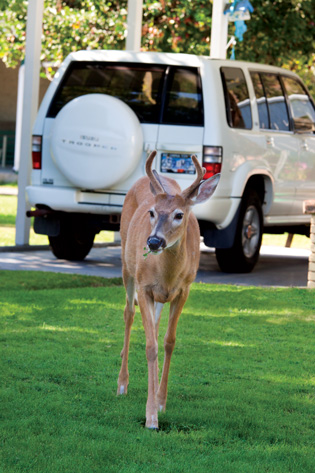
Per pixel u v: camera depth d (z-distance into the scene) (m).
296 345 8.86
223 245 13.02
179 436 6.04
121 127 12.56
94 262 14.38
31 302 10.35
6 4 22.55
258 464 5.55
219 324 9.67
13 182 31.45
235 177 12.92
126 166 12.66
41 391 6.93
